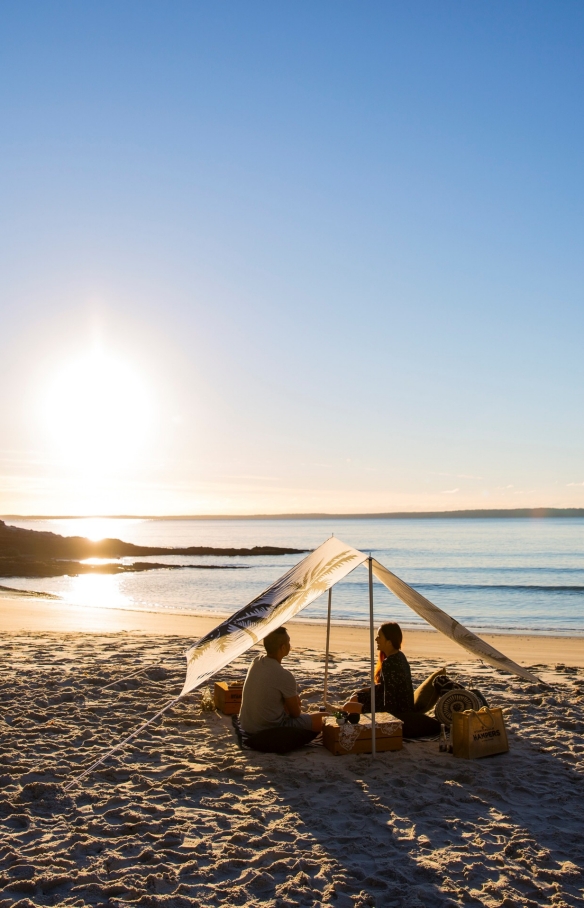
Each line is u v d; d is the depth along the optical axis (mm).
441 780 5012
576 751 5719
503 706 7254
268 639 6012
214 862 3736
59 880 3473
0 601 24156
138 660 9656
